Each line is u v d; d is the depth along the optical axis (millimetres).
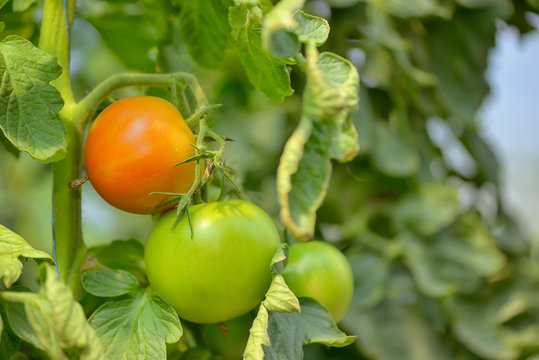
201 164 694
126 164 680
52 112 657
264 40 625
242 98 1312
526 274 1421
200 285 680
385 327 1277
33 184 1803
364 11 1238
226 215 687
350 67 656
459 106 1359
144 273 752
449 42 1379
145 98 699
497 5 1351
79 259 706
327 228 1358
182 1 782
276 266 692
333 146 658
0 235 657
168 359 762
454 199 1338
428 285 1279
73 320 624
